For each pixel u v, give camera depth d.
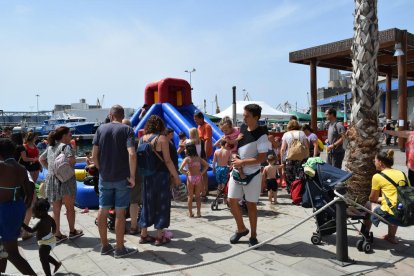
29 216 5.68
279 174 9.59
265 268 4.45
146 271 4.46
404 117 16.12
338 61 20.14
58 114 59.62
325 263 4.55
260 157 5.05
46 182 5.61
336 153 8.03
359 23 5.72
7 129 10.79
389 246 5.09
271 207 7.55
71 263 4.74
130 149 4.77
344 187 4.54
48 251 4.27
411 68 23.12
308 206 5.34
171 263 4.69
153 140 5.22
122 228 4.89
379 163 5.06
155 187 5.27
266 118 29.05
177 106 12.69
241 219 5.39
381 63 21.09
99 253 5.08
